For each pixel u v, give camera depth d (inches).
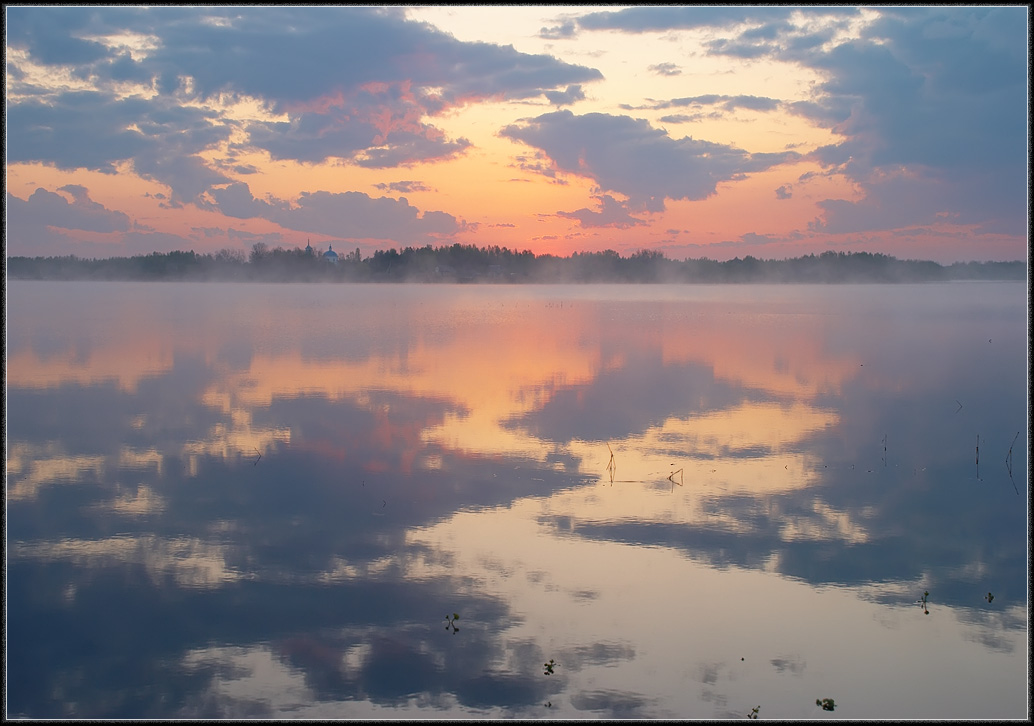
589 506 805.9
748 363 1899.6
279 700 476.1
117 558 675.4
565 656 524.1
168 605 592.1
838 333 2741.1
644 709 467.5
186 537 722.8
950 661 520.1
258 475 918.4
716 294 7406.5
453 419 1224.2
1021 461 971.9
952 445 1055.0
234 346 2258.9
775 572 649.6
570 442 1072.8
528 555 683.4
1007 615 579.2
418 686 491.2
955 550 692.7
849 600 602.5
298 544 706.8
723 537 724.0
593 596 607.2
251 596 606.2
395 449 1034.1
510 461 975.6
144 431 1138.0
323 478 904.3
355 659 520.7
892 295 6953.7
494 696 481.1
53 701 471.8
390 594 609.9
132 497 835.4
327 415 1255.5
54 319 3270.2
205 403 1359.5
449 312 4037.9
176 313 3769.7
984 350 2180.1
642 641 542.6
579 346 2304.4
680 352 2140.7
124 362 1887.3
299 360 1946.4
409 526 751.7
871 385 1558.8
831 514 783.1
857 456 1000.9
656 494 845.8
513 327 3019.2
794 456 1000.2
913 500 826.8
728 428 1162.0
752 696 481.4
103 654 523.8
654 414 1266.0
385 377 1660.9
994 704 473.4
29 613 578.6
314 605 592.1
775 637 548.7
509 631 555.2
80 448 1037.8
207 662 518.3
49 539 717.3
